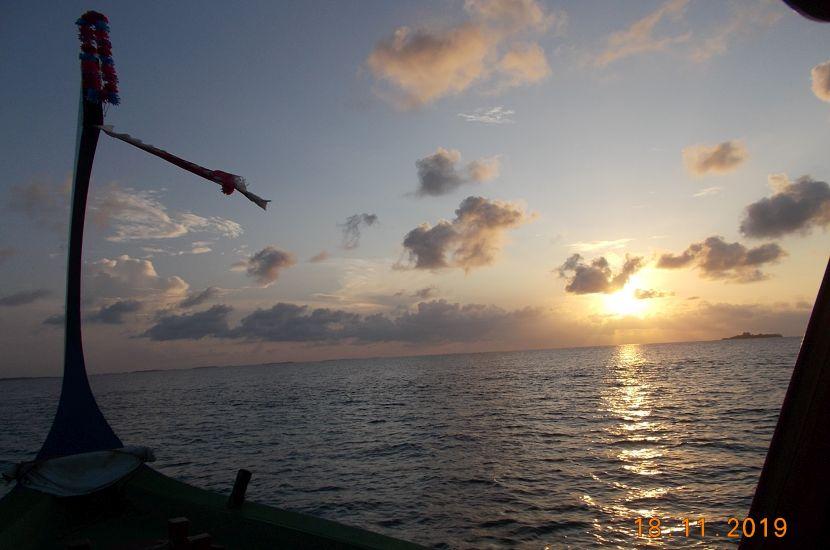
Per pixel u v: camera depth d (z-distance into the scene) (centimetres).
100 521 896
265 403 7869
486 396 6819
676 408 4456
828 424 217
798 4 225
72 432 1009
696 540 1407
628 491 1931
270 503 2017
